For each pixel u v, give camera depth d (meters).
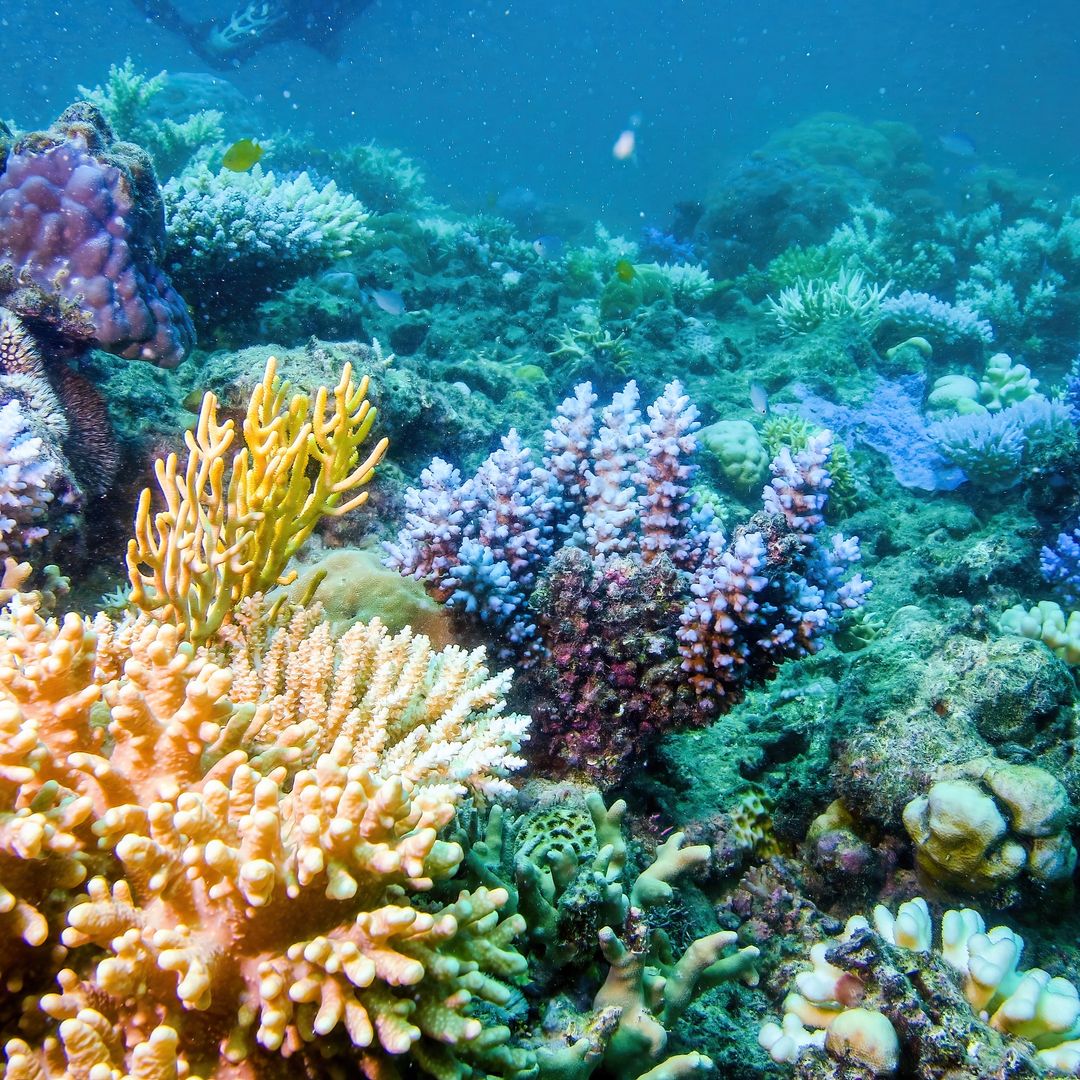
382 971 1.55
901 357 9.86
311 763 2.21
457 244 12.56
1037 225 15.91
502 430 6.93
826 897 3.77
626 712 3.61
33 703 1.77
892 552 7.41
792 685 4.83
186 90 20.67
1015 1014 2.42
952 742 3.77
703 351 10.30
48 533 3.37
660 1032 2.37
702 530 4.19
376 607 3.62
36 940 1.52
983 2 83.62
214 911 1.60
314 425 2.80
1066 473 7.02
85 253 3.97
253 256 6.82
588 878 2.53
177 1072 1.46
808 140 22.19
